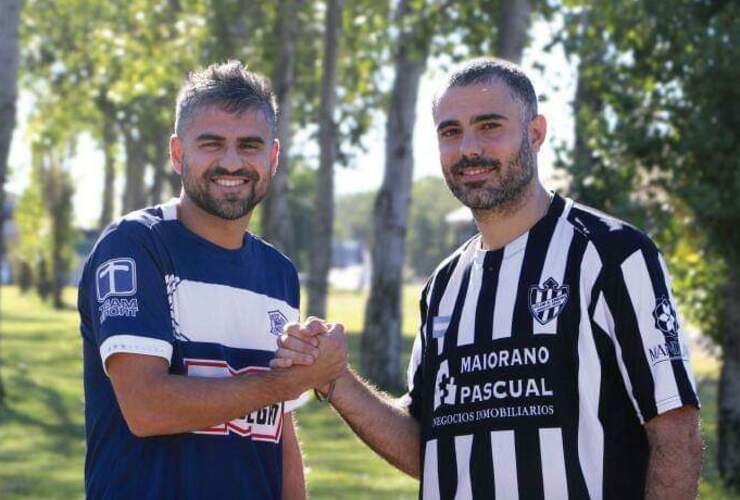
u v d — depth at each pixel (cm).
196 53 2361
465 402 394
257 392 374
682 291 1234
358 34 2275
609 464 378
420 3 1767
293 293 425
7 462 1223
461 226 3766
